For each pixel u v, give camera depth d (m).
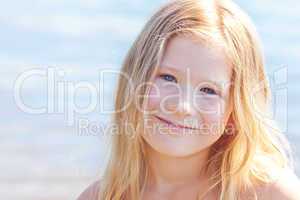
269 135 2.48
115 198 2.54
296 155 6.63
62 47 11.19
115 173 2.55
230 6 2.35
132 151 2.46
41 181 6.79
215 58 2.20
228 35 2.25
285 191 2.30
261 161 2.40
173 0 2.35
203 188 2.39
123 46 11.02
